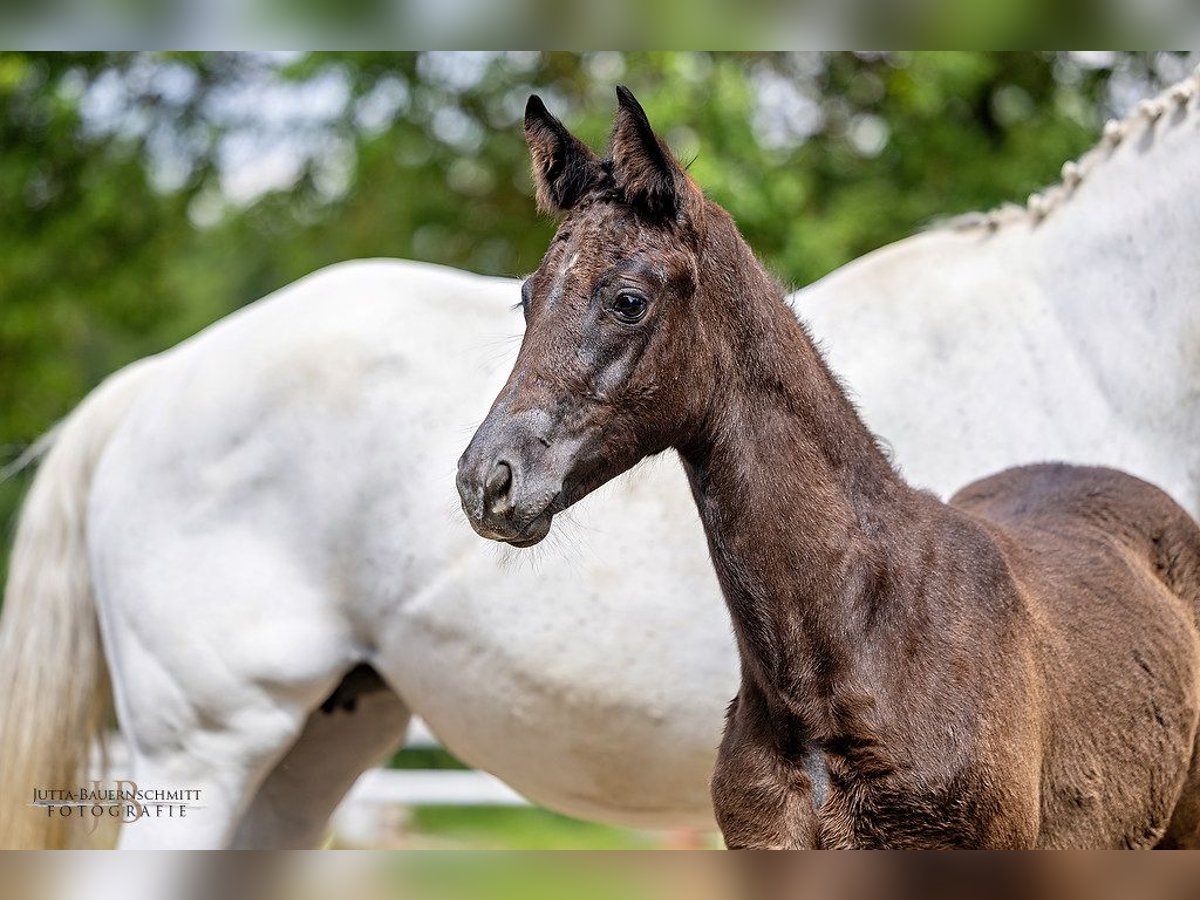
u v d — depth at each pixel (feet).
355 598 16.85
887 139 39.37
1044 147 38.01
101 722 18.21
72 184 43.09
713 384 11.30
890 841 10.98
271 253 48.08
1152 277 16.02
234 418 17.07
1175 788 13.44
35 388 44.91
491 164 42.73
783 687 11.30
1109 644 12.78
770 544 11.32
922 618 11.25
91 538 17.74
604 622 15.97
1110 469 15.10
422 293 17.35
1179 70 35.17
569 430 10.70
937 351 16.34
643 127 10.89
